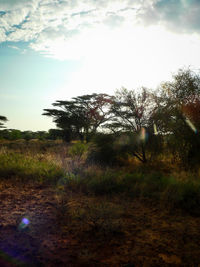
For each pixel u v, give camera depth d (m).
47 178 6.93
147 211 4.39
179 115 9.37
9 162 8.23
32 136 46.94
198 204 4.69
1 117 31.72
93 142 11.88
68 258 2.50
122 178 6.62
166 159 10.84
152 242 3.01
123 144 10.81
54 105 32.09
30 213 4.00
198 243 3.01
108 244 2.92
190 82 9.45
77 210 4.14
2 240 2.86
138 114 10.73
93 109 29.73
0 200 4.76
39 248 2.70
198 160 8.64
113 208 4.29
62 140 33.62
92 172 7.28
